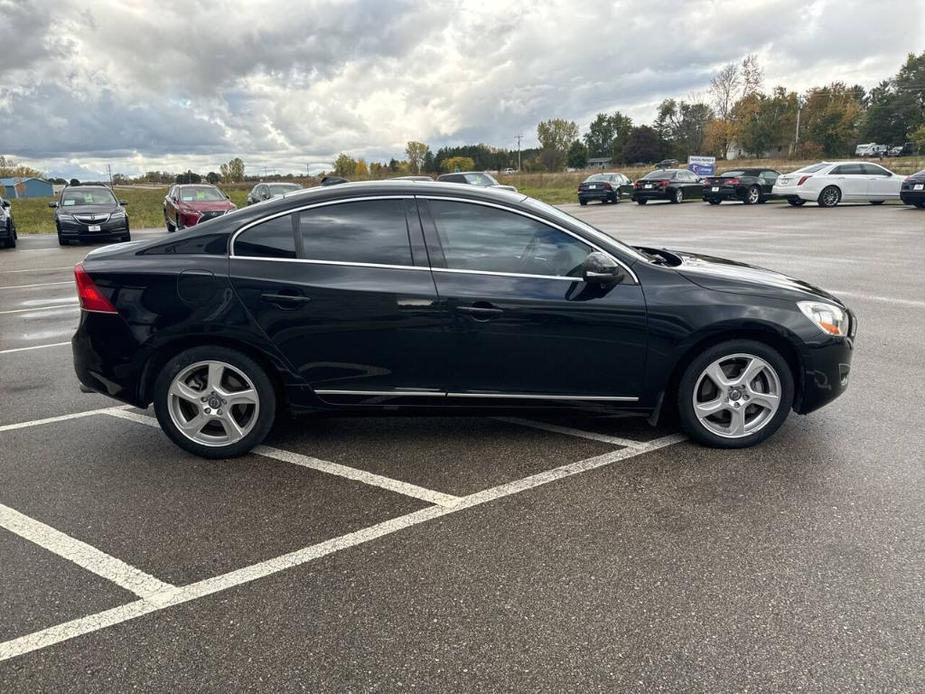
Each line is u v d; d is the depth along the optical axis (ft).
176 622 8.27
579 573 9.12
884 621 8.00
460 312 12.26
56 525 10.67
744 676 7.20
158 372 12.81
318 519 10.74
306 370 12.59
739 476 11.91
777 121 219.82
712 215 71.87
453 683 7.20
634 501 11.09
